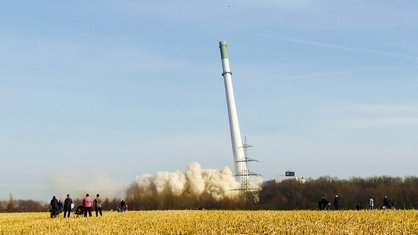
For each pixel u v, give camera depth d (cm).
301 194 17238
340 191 16350
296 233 3688
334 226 4038
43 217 6506
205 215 5766
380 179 17100
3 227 4578
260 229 4012
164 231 4072
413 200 14850
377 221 4444
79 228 4291
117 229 4209
